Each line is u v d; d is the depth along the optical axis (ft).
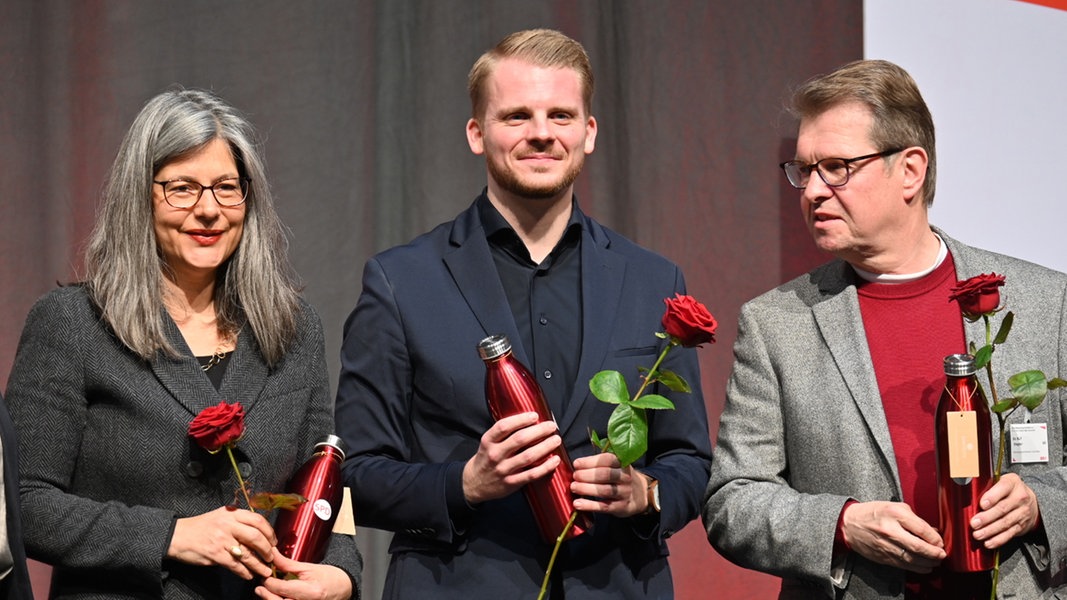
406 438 11.56
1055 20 16.49
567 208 11.93
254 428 10.68
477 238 11.77
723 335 16.66
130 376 10.37
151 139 10.55
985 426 10.07
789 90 17.11
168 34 15.03
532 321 11.59
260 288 11.00
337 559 10.69
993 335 11.03
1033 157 16.28
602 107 16.53
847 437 10.98
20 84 14.49
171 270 10.91
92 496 10.36
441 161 15.90
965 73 16.10
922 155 11.19
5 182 14.39
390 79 15.70
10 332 14.35
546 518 10.23
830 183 11.13
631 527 11.14
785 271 16.98
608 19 16.61
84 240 14.01
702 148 16.76
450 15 16.02
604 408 11.26
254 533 9.86
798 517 10.75
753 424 11.53
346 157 15.64
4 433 9.33
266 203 11.16
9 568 9.15
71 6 14.70
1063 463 11.00
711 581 16.58
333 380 15.48
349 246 15.60
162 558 9.85
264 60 15.35
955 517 10.07
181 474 10.33
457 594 10.90
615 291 11.68
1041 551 10.52
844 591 10.86
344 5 15.69
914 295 11.32
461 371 11.23
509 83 11.44
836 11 17.31
